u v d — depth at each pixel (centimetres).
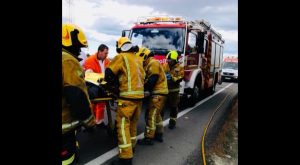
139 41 854
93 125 234
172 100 620
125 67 387
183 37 816
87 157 421
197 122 718
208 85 1134
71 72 212
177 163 428
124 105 387
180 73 608
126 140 386
